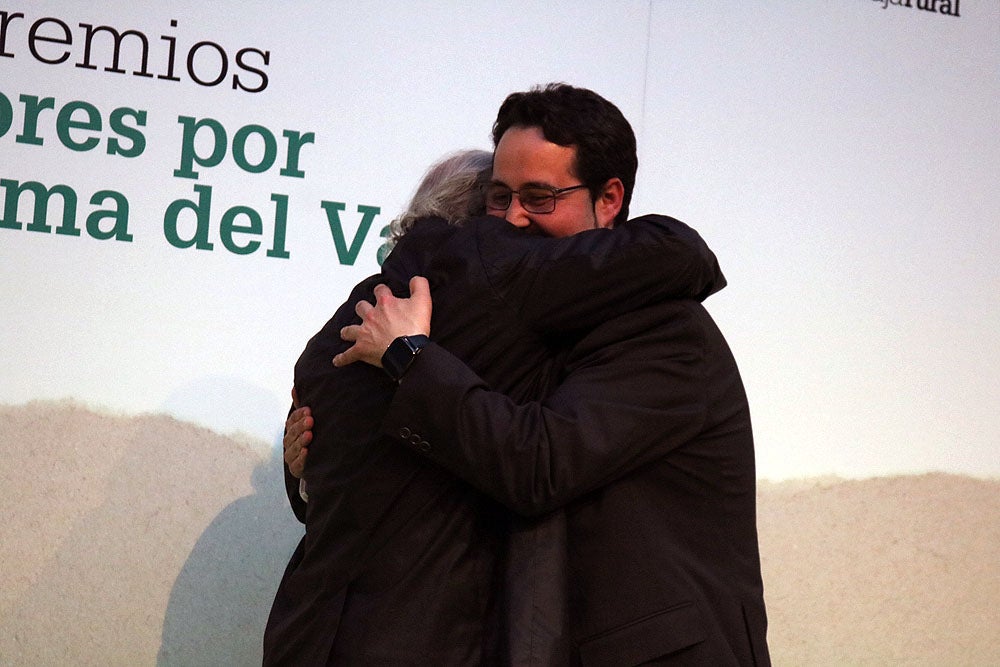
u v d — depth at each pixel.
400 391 2.17
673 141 4.31
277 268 3.97
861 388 4.42
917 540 4.43
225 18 3.96
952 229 4.57
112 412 3.82
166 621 3.82
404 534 2.21
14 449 3.73
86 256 3.82
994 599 4.49
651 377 2.21
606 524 2.21
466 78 4.16
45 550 3.73
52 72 3.81
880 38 4.55
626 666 2.12
